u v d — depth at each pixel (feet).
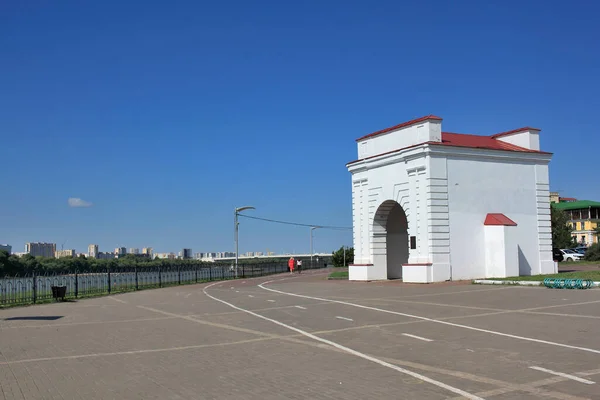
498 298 67.05
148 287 123.44
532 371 28.55
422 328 45.16
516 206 112.27
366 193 121.90
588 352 33.04
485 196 108.88
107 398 25.49
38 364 34.30
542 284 80.94
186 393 26.09
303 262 256.73
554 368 29.07
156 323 55.06
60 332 49.52
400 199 111.55
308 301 73.97
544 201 115.55
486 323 46.52
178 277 141.49
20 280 82.89
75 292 93.50
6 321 59.16
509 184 111.96
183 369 31.78
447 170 105.60
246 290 105.50
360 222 123.75
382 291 86.84
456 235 105.09
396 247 126.41
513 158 112.37
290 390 26.14
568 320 46.39
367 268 119.14
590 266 143.02
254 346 39.37
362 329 45.91
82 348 40.22
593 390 24.61
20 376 30.76
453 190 105.70
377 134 119.75
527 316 49.93
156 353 37.45
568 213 327.06
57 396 26.02
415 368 30.17
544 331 41.27
